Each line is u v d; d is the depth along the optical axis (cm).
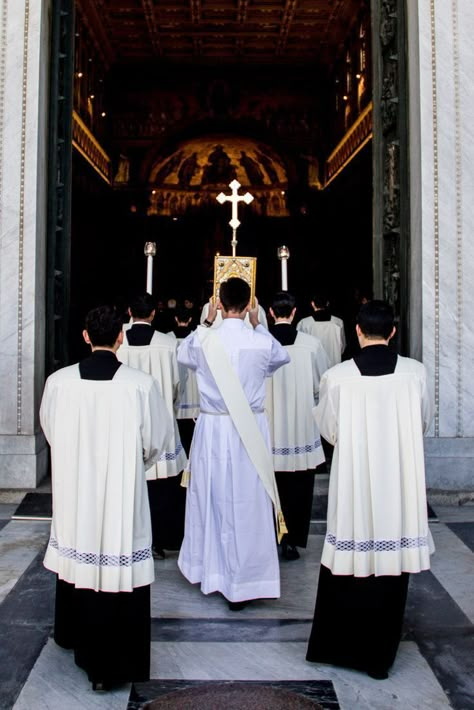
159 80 2592
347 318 2238
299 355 536
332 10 2080
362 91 2011
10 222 652
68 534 324
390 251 731
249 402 424
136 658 321
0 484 639
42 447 668
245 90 2614
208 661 354
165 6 2061
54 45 695
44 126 675
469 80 652
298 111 2622
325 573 347
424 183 651
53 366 705
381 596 335
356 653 342
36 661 351
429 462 639
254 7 2070
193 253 2836
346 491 338
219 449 421
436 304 649
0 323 651
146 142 2605
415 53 661
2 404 646
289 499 515
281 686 329
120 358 520
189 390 721
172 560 505
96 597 318
